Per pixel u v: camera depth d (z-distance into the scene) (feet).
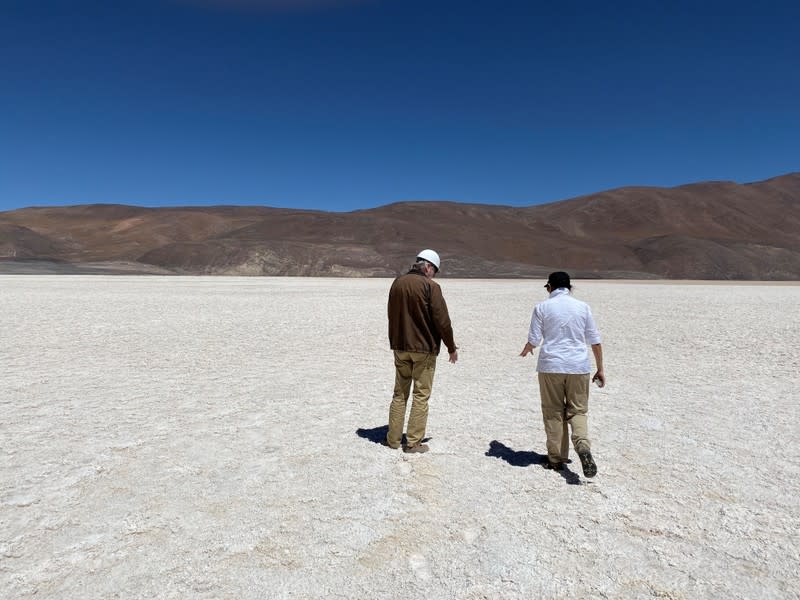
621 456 17.31
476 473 15.72
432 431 19.92
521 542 11.73
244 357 36.22
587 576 10.48
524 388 27.43
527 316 68.54
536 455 17.35
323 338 45.98
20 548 11.30
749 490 14.64
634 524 12.63
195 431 19.56
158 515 12.84
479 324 58.85
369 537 11.88
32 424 20.29
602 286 205.36
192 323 56.80
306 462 16.49
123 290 123.95
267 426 20.26
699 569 10.77
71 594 9.74
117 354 37.06
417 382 17.37
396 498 13.92
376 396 25.34
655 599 9.80
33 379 28.71
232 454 17.16
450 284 223.30
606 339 46.96
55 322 55.88
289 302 90.94
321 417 21.63
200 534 11.94
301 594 9.80
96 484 14.65
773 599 9.82
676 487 14.83
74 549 11.27
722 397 25.54
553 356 15.15
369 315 67.82
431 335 17.02
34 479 14.97
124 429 19.75
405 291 16.97
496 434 19.56
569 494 14.29
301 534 11.98
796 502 13.91
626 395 25.96
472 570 10.64
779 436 19.43
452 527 12.39
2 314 63.36
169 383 27.96
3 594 9.70
